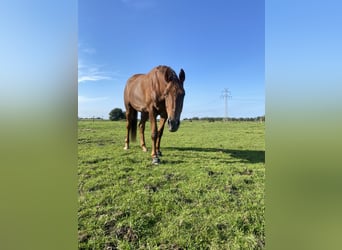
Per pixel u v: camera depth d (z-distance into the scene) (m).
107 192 3.86
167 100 4.39
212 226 3.18
